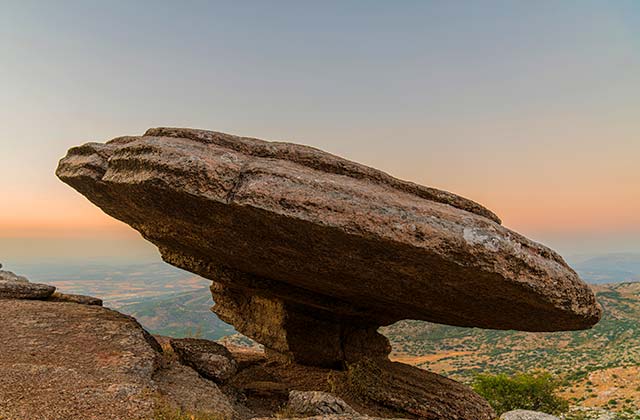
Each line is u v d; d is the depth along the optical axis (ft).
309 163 41.65
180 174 34.53
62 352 38.34
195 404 34.42
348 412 39.52
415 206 35.60
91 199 55.31
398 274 38.83
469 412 53.88
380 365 62.54
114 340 42.78
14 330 42.65
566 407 123.65
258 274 55.77
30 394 29.78
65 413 27.78
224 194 34.55
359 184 39.19
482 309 43.98
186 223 41.70
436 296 42.75
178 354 46.98
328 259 39.11
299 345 65.67
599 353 252.62
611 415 127.24
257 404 47.93
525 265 35.63
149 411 29.73
